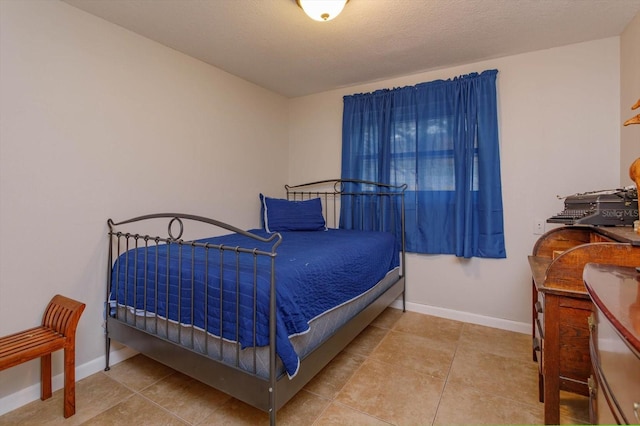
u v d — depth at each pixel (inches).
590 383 39.2
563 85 92.6
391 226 117.9
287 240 93.8
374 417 61.6
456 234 104.6
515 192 99.3
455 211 105.0
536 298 73.0
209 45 91.7
